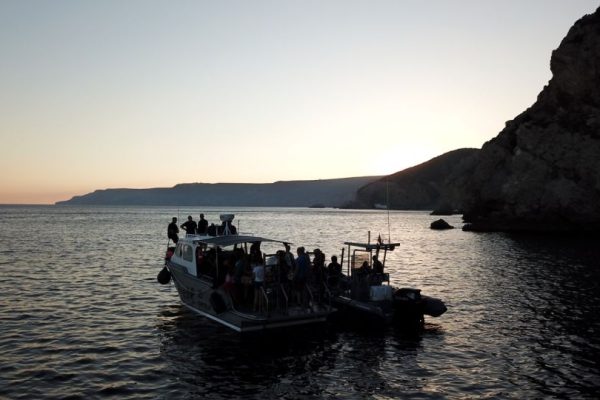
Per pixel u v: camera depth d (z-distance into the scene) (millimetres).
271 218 153875
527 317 20578
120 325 19188
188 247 21438
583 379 13609
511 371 14266
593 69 66562
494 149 81812
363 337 17859
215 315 18922
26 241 56438
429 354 15898
